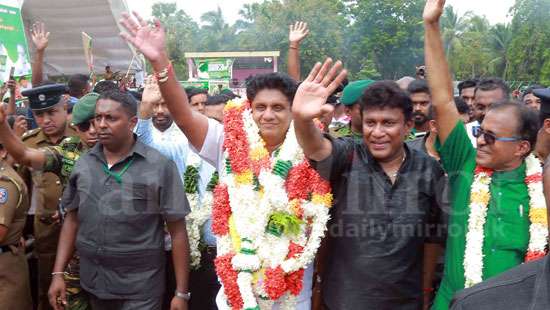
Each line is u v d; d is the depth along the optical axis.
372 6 40.53
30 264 4.28
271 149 2.89
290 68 5.06
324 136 2.67
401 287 2.58
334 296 2.68
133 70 14.24
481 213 2.56
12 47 6.71
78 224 3.22
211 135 2.95
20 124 4.73
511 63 41.41
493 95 4.61
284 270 2.62
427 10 2.77
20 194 3.46
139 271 3.12
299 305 2.77
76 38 13.38
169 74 2.78
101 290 3.12
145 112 3.60
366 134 2.64
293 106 2.35
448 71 2.79
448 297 2.61
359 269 2.59
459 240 2.61
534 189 2.50
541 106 3.44
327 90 2.34
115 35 13.26
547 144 3.43
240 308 2.67
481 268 2.48
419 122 4.58
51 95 4.11
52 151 3.63
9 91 5.90
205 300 3.79
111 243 3.08
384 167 2.74
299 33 5.02
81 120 3.67
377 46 40.91
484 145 2.57
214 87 17.09
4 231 3.34
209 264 3.75
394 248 2.57
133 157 3.21
